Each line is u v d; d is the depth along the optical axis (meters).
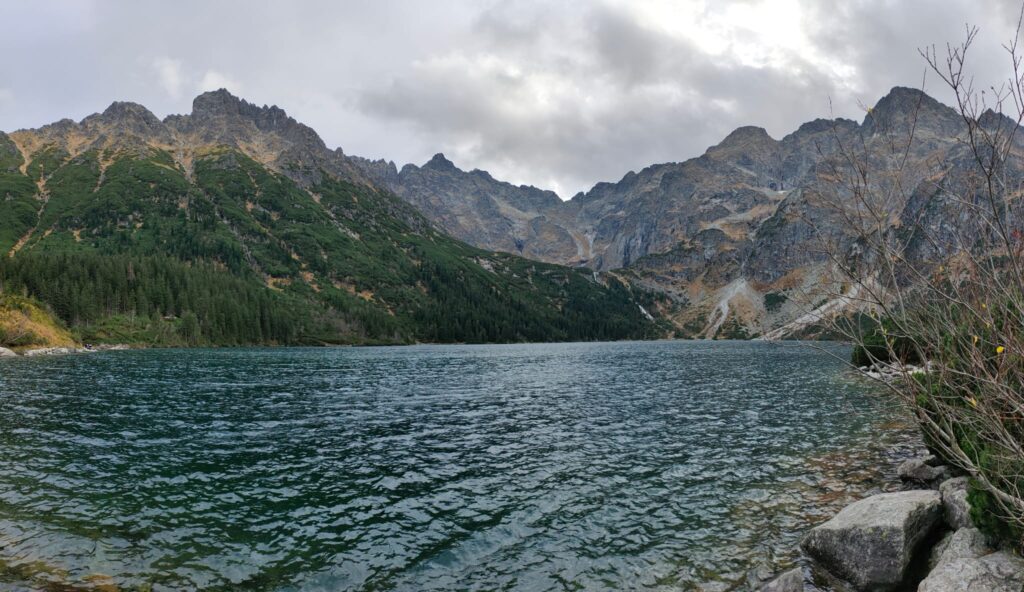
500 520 16.05
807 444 24.81
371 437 27.28
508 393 45.34
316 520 15.98
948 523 13.05
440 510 16.91
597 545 14.32
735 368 71.12
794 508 16.67
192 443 25.42
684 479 19.86
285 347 171.00
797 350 126.31
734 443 25.39
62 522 15.18
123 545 13.90
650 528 15.38
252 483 19.44
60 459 21.72
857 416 31.81
